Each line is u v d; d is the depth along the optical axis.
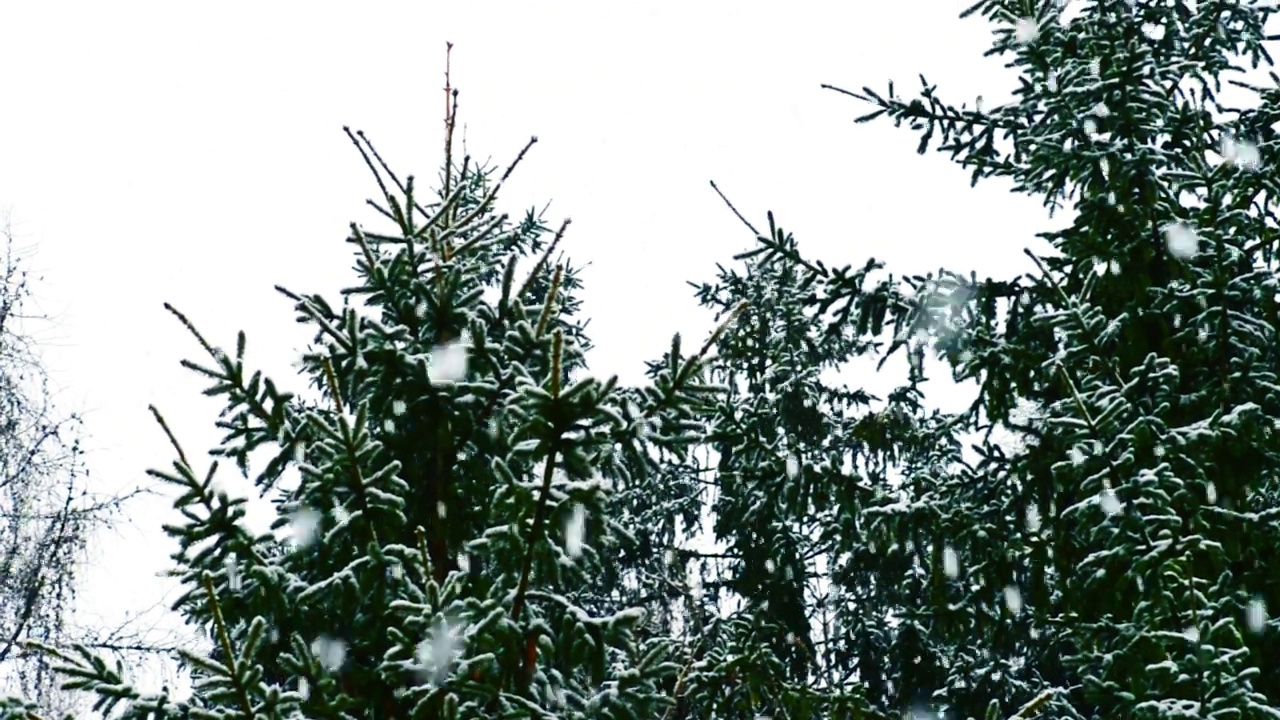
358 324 6.03
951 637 9.97
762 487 10.64
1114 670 7.40
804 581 14.91
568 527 5.64
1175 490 7.41
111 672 5.30
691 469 15.05
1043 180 9.92
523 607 5.81
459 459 6.43
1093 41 9.71
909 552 11.52
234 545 5.44
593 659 5.73
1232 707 6.48
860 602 14.74
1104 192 9.20
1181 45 10.58
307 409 6.17
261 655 5.77
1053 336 9.22
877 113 10.18
